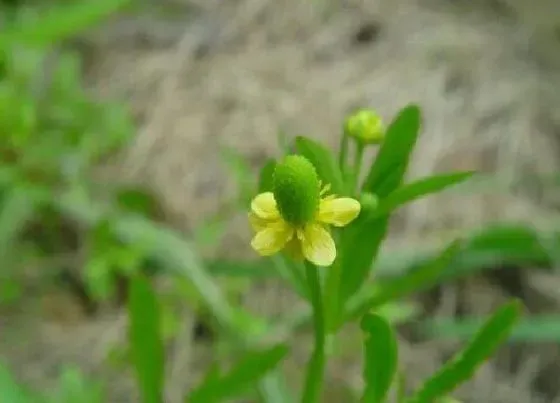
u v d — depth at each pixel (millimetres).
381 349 80
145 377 95
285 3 238
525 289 172
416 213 182
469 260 161
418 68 218
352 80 220
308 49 229
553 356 163
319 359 80
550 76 213
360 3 235
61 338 168
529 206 186
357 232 81
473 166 196
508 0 231
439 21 229
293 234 70
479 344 82
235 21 238
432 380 84
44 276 178
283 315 172
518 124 200
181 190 197
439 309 170
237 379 88
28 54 199
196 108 216
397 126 81
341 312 86
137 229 171
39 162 184
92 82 229
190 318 168
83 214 176
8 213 171
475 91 209
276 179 70
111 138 197
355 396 155
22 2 229
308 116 212
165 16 242
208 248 184
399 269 167
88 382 156
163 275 175
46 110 196
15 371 162
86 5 176
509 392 160
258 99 215
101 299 174
